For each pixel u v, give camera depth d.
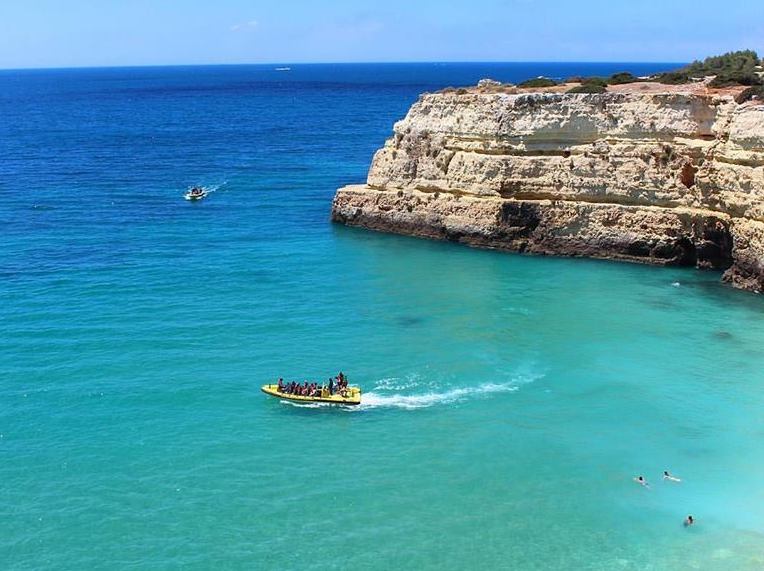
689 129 63.72
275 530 30.91
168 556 29.34
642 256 66.00
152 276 61.72
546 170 68.25
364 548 29.86
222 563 28.97
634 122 65.25
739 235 58.78
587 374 44.59
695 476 34.75
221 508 32.25
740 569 28.73
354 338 49.50
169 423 38.84
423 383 43.50
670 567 28.84
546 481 34.38
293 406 40.78
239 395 41.84
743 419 39.44
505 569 28.73
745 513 32.12
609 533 30.81
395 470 35.16
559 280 61.41
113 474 34.44
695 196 63.34
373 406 40.88
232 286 59.47
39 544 29.91
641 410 40.44
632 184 65.56
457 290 59.06
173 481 34.03
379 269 64.44
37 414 39.25
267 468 35.16
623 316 53.34
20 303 54.66
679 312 53.97
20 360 45.19
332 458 36.03
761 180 56.44
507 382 43.66
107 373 43.91
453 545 30.06
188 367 44.94
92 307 54.19
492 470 35.19
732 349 47.66
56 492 33.06
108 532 30.67
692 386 42.97
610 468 35.38
